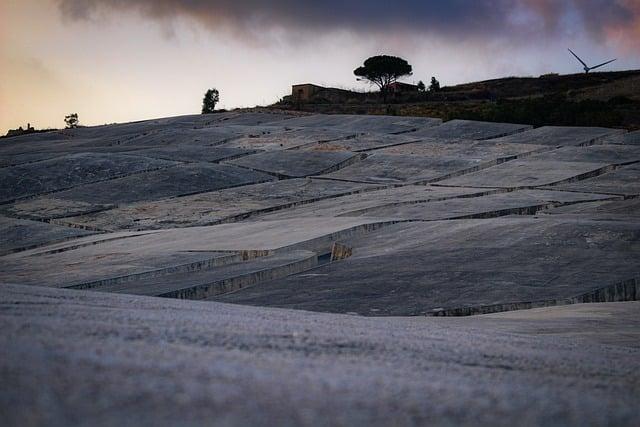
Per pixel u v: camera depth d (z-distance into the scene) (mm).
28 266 19953
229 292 15445
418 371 3135
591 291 14086
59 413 1683
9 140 60562
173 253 19750
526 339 6348
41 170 37344
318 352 3410
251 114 65750
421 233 20406
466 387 2680
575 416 2299
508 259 16812
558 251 17328
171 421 1704
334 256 20203
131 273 17172
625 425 2295
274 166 38531
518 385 2971
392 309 13070
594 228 19016
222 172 36594
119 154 41250
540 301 13477
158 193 33406
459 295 13969
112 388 1994
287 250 19500
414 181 34781
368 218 23562
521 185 32250
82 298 5719
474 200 28375
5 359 2291
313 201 31562
